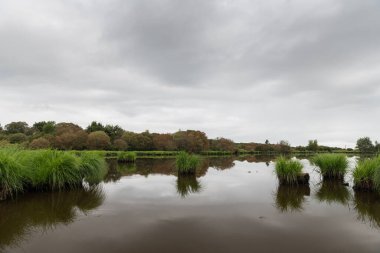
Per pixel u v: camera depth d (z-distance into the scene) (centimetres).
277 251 541
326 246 569
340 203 953
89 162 1324
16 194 1020
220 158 4384
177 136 7231
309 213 820
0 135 5647
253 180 1517
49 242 586
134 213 809
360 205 922
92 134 5697
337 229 674
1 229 671
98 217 769
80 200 983
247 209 862
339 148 8919
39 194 1085
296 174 1354
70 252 534
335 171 1472
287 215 795
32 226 694
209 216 779
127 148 6322
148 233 638
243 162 3192
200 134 7638
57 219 752
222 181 1477
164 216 779
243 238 610
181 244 574
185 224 705
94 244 575
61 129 6031
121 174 1808
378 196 1077
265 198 1031
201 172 1950
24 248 555
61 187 1188
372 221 741
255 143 9600
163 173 1875
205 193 1123
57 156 1238
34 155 1190
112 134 7094
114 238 607
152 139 6912
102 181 1454
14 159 1013
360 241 597
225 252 535
